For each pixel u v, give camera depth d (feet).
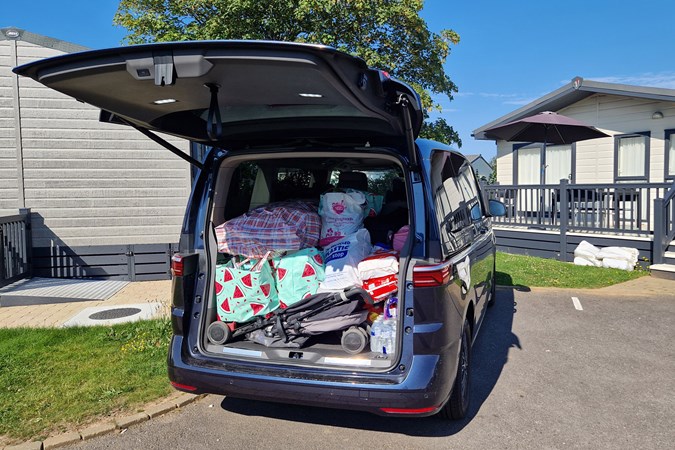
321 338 11.07
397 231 12.32
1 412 11.82
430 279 9.63
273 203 12.60
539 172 46.68
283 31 33.60
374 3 32.68
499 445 10.75
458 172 13.99
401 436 11.16
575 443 10.81
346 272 11.02
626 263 29.04
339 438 11.11
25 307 21.07
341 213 11.87
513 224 36.60
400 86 9.28
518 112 45.27
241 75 8.37
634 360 15.69
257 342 10.85
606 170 42.19
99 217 27.20
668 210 28.35
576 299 23.17
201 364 10.46
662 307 21.75
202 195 11.76
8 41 25.94
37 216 26.66
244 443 10.92
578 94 42.29
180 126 11.42
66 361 14.76
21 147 26.35
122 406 12.25
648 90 37.42
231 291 10.98
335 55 7.62
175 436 11.21
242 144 11.95
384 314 10.52
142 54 8.07
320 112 10.32
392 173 14.64
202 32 32.24
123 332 17.16
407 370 9.39
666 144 38.55
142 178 27.48
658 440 10.92
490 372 14.79
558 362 15.55
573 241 32.50
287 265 11.07
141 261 27.58
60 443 10.72
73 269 27.04
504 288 25.35
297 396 9.64
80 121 26.76
